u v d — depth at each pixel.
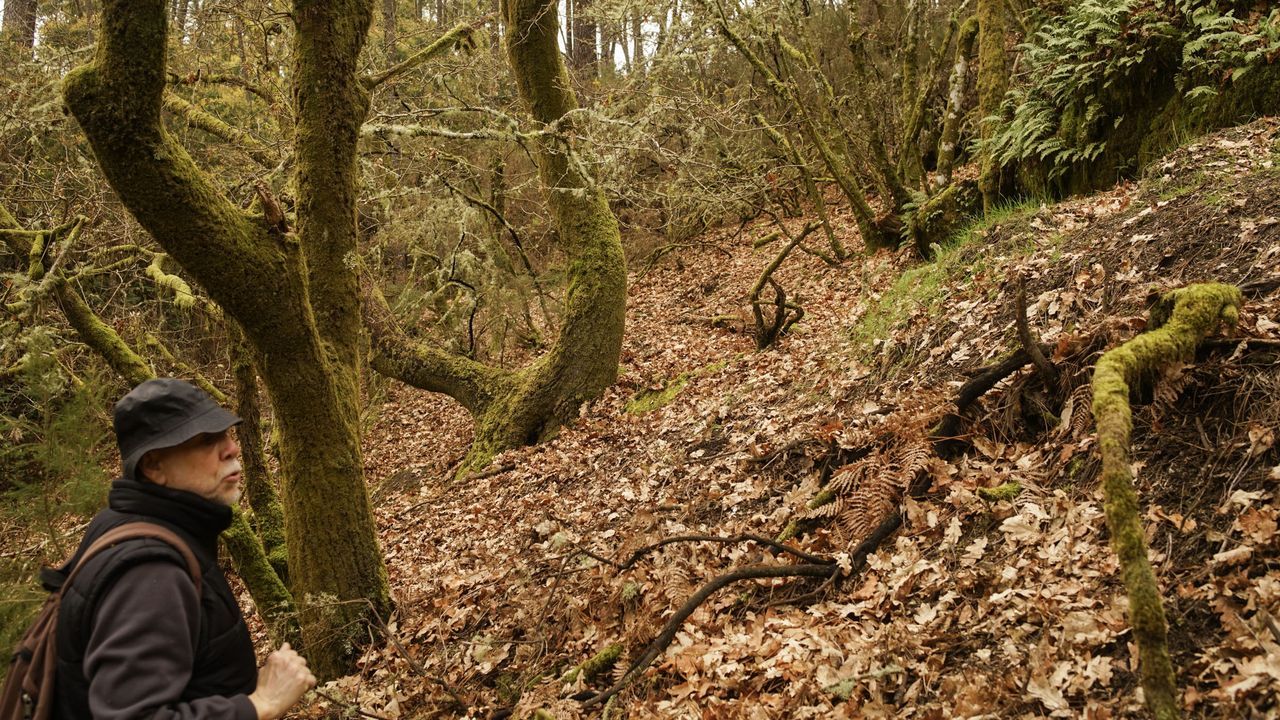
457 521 8.23
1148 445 3.48
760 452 6.05
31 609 3.14
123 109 3.55
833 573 4.07
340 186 5.39
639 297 14.95
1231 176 5.18
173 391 2.07
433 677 4.57
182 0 8.75
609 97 11.01
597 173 9.32
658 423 8.57
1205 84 6.40
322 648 5.35
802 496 4.98
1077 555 3.29
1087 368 3.97
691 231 16.59
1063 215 6.58
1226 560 2.83
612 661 4.16
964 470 4.20
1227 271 4.24
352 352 5.70
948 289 6.68
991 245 6.92
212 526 2.08
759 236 15.34
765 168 14.45
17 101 7.46
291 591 5.57
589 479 7.92
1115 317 4.31
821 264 12.26
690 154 10.50
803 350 8.73
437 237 9.24
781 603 4.10
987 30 8.95
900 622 3.49
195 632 1.91
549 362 10.13
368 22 5.27
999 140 8.34
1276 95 5.93
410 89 11.92
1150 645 2.26
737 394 8.18
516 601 5.11
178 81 7.95
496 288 10.23
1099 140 7.31
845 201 14.86
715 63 15.17
